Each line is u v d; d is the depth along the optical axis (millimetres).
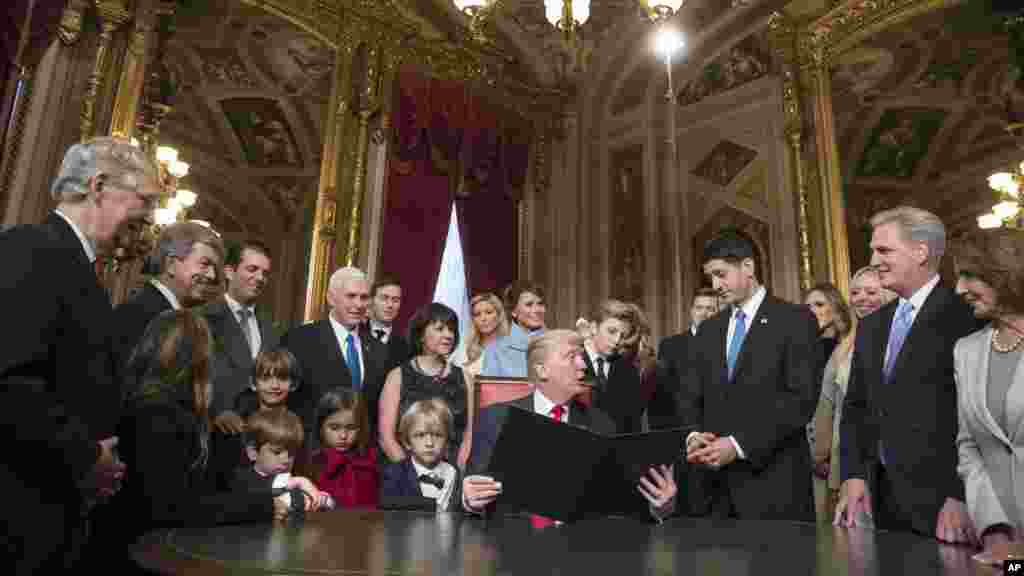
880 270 3016
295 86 9531
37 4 3834
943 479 2676
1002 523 2062
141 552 1583
